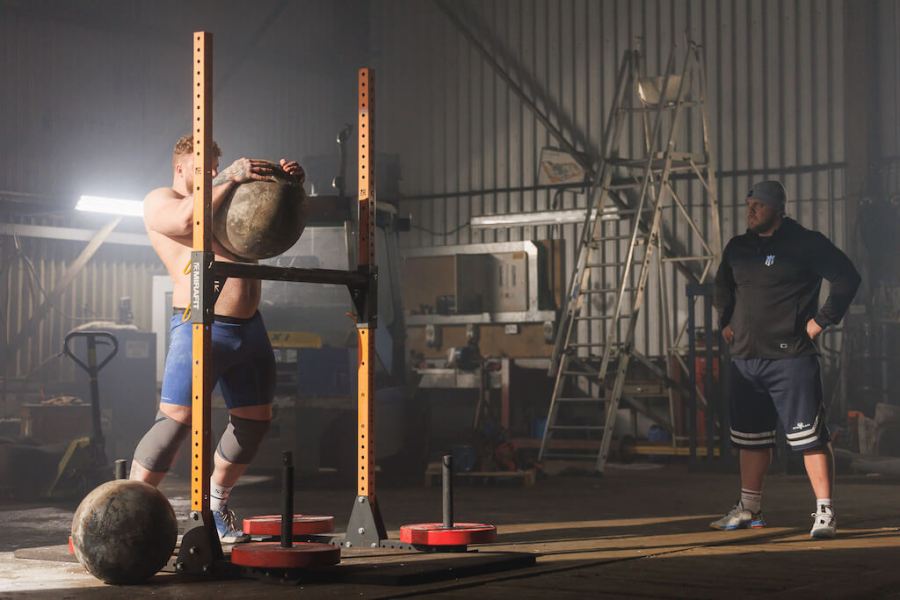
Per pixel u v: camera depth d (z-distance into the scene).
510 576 3.74
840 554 4.32
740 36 13.30
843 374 12.39
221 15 15.05
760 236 5.32
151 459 4.20
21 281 13.41
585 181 14.07
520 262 13.62
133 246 14.44
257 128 15.41
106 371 12.11
